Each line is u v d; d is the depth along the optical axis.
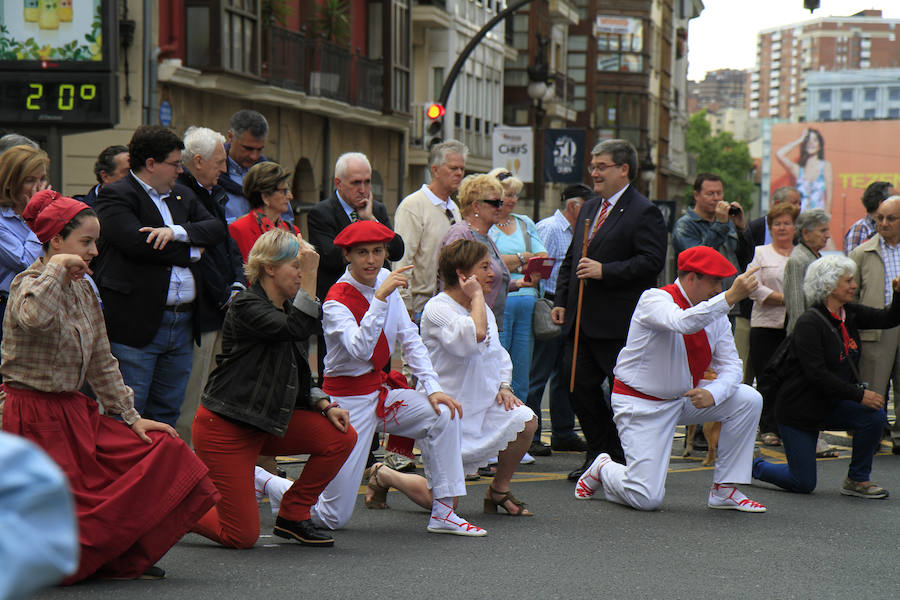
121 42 19.78
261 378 5.54
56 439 4.79
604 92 72.44
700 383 7.18
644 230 7.99
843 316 7.91
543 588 5.04
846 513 7.23
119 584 4.85
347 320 6.10
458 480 6.29
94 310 5.03
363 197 8.00
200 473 4.99
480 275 6.68
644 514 7.02
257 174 7.51
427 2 36.88
